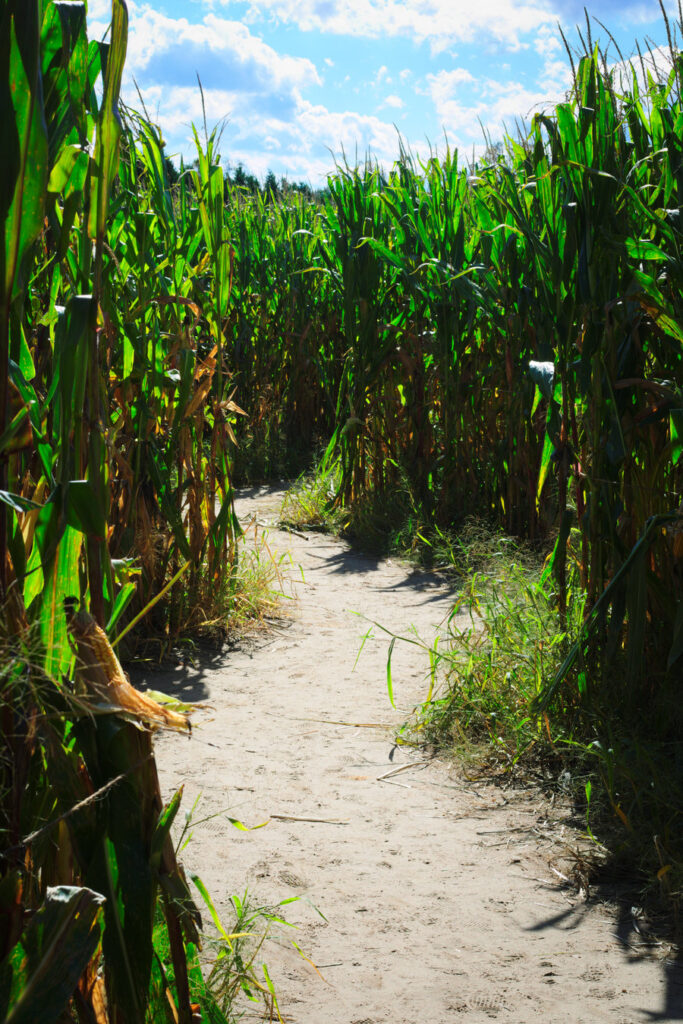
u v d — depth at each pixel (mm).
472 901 2711
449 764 3650
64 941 1170
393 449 8062
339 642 5160
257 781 3480
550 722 3744
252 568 5883
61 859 1399
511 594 4977
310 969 2385
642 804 3148
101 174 1355
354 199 7746
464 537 6859
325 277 10555
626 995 2277
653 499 3801
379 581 6441
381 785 3471
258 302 11422
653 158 3908
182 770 3562
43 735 1298
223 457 5254
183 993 1487
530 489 6621
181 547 4844
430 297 7176
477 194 6715
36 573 1456
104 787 1225
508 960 2430
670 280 3631
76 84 1449
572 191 3779
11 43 1219
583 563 3975
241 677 4613
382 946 2486
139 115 4504
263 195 12516
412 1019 2184
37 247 1830
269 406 11195
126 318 4027
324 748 3785
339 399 8328
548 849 3010
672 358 3844
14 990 1167
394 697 4340
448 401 7312
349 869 2879
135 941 1311
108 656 1284
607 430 3760
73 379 1375
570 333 3938
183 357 4645
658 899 2701
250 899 2676
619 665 3816
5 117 1229
